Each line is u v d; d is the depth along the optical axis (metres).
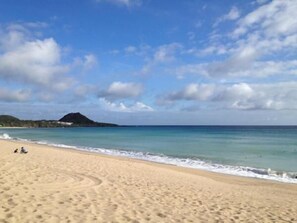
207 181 15.02
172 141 53.75
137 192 10.16
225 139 61.50
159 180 13.36
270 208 9.59
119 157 25.80
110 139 59.22
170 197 9.90
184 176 16.02
